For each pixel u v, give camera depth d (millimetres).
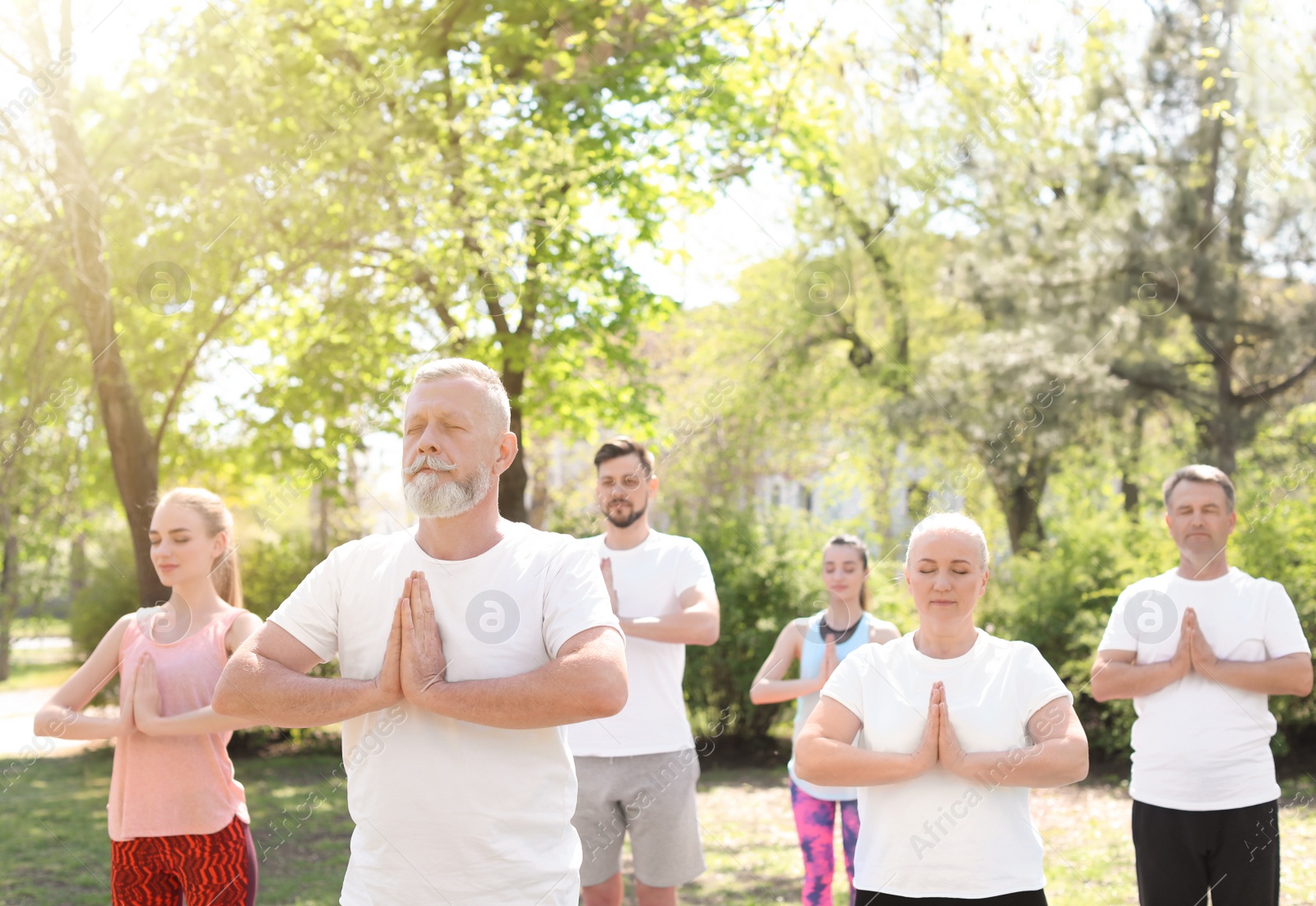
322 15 8344
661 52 9078
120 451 7957
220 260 8148
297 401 8570
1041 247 10125
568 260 9070
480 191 8055
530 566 1960
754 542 9117
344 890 1930
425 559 1959
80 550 9750
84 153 7992
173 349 8711
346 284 8531
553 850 1907
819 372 12773
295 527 9711
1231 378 9531
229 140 8047
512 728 1811
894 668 2361
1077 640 8148
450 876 1842
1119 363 9797
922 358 11961
